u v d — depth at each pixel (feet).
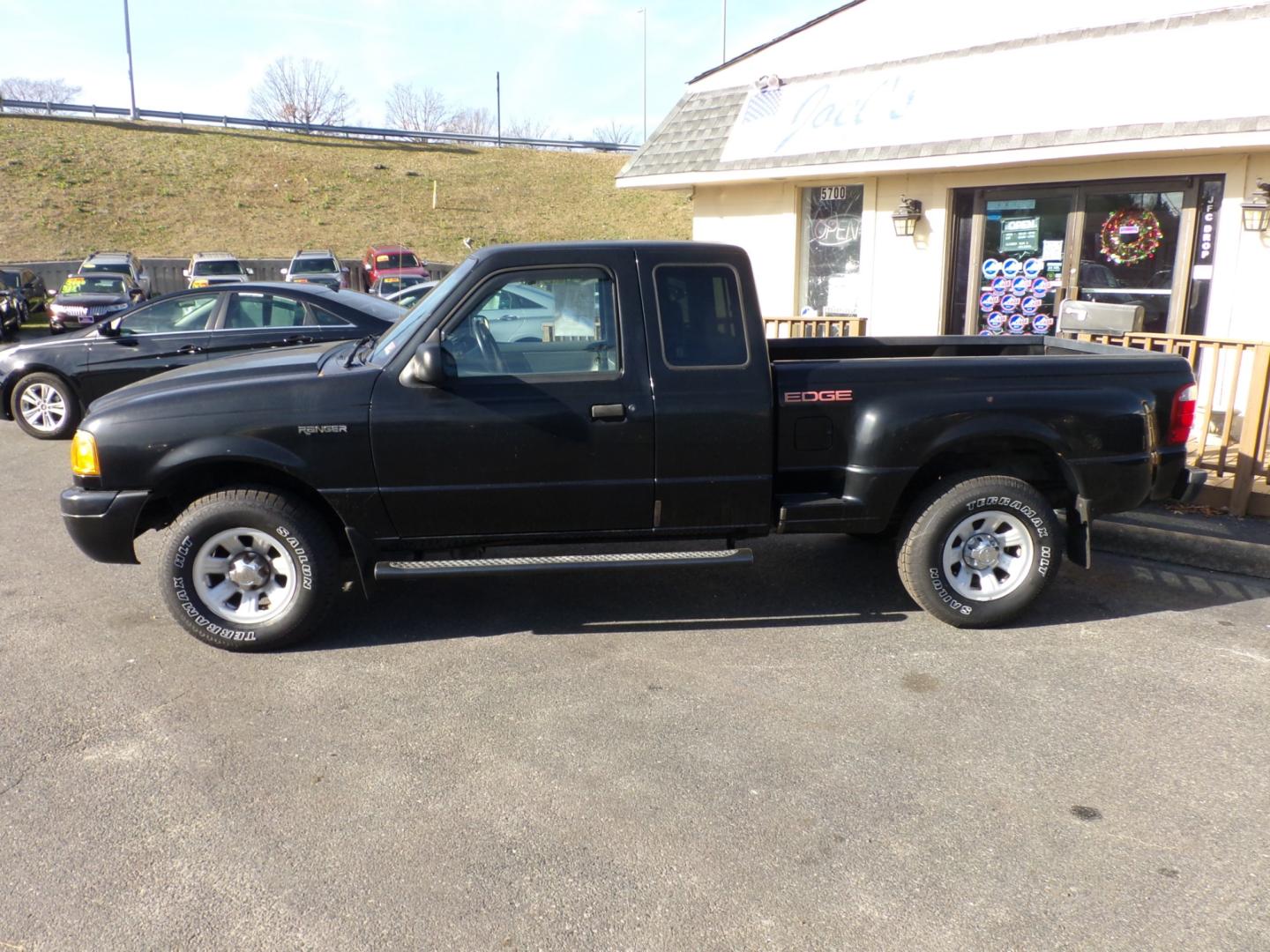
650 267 15.51
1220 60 26.32
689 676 14.85
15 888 9.99
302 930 9.36
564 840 10.76
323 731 13.21
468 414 15.21
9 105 144.56
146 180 131.75
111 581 19.25
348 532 15.48
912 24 33.22
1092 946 9.08
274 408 15.14
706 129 39.14
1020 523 16.29
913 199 34.06
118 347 32.60
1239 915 9.49
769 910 9.61
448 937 9.25
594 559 15.66
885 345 20.76
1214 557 19.53
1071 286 31.55
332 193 138.72
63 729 13.29
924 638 16.24
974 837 10.78
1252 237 27.50
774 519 16.31
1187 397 16.83
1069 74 29.12
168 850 10.62
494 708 13.85
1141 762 12.28
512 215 140.87
